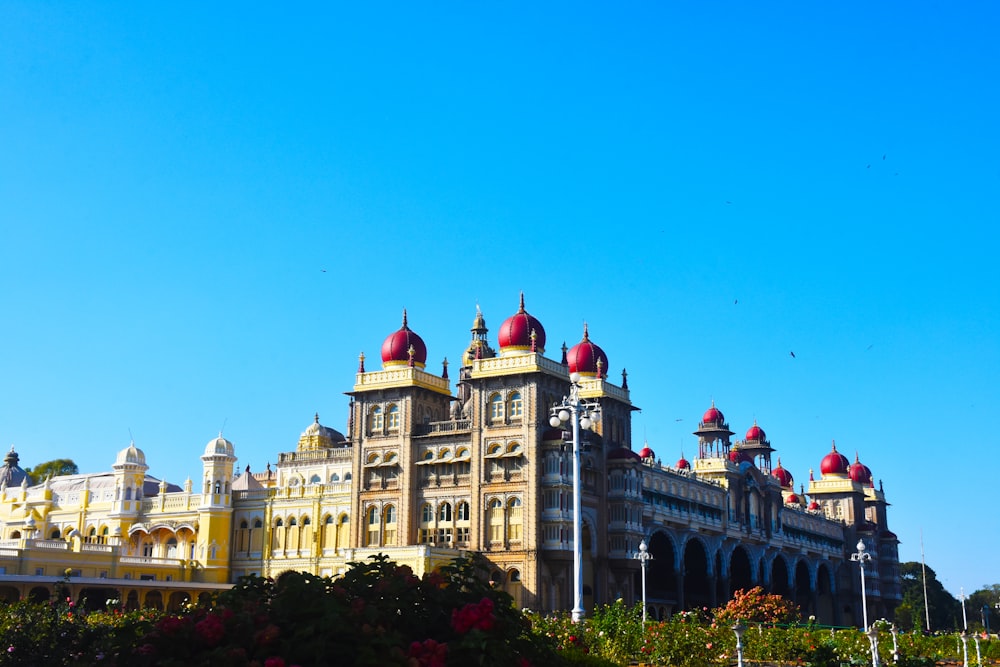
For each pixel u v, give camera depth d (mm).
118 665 19062
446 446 100625
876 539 172625
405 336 105625
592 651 45438
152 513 118625
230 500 115062
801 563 149875
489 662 18984
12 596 93062
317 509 108938
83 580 96000
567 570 94312
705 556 122500
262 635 18281
